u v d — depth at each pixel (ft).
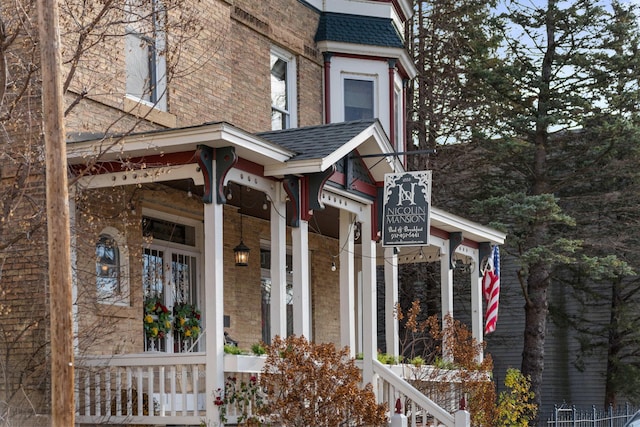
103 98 45.62
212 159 40.47
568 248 81.92
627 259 89.35
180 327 51.93
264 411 39.73
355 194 49.75
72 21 43.04
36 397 40.27
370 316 51.11
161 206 49.67
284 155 43.21
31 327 40.81
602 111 87.30
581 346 94.89
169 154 41.37
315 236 66.23
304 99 66.28
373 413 40.78
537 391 85.10
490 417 54.90
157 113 49.19
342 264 50.80
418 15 95.35
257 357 41.27
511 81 87.97
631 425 39.11
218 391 39.45
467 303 100.48
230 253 55.36
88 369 40.65
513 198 84.12
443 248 63.00
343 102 68.85
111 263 46.06
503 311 101.81
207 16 53.98
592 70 87.15
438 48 94.99
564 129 90.12
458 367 55.72
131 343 46.03
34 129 40.55
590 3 87.35
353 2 69.82
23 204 41.29
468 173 93.91
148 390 41.42
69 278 30.32
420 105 92.94
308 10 67.77
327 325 67.00
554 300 99.09
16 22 40.42
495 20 89.97
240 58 59.41
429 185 49.93
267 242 61.16
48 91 31.07
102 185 42.27
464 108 92.94
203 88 53.47
